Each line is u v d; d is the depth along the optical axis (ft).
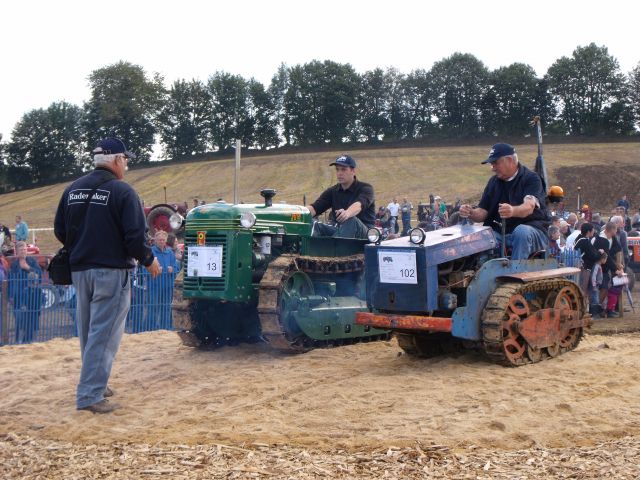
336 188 32.12
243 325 29.96
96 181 20.01
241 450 15.74
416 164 220.64
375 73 317.01
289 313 26.91
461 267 24.86
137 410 19.71
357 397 19.85
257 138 324.19
